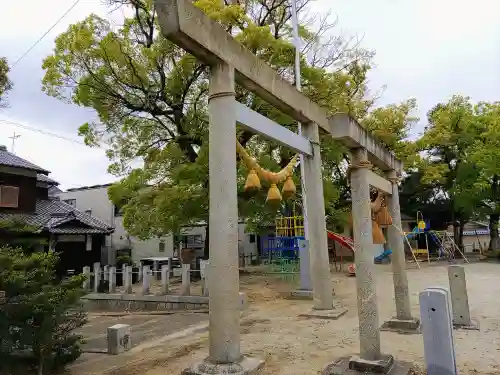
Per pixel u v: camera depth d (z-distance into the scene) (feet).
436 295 14.47
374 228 20.25
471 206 76.89
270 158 47.78
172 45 45.03
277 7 53.57
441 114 78.43
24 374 18.19
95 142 50.11
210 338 16.70
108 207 89.81
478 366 16.81
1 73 28.37
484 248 103.71
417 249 78.02
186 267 42.01
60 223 61.62
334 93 49.65
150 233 58.90
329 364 17.76
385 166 22.72
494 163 64.64
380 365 15.57
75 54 43.27
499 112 73.05
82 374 18.74
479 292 36.32
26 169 61.11
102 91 45.50
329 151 55.52
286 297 39.65
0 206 57.98
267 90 22.67
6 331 16.97
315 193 30.55
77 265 64.95
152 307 43.19
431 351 14.30
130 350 23.29
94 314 42.11
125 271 47.24
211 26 17.69
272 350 20.56
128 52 45.03
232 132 18.04
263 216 62.34
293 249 55.83
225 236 16.98
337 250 80.89
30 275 18.26
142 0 45.93
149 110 49.06
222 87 18.22
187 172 42.75
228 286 16.65
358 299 16.81
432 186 87.92
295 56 44.60
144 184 49.90
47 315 18.12
